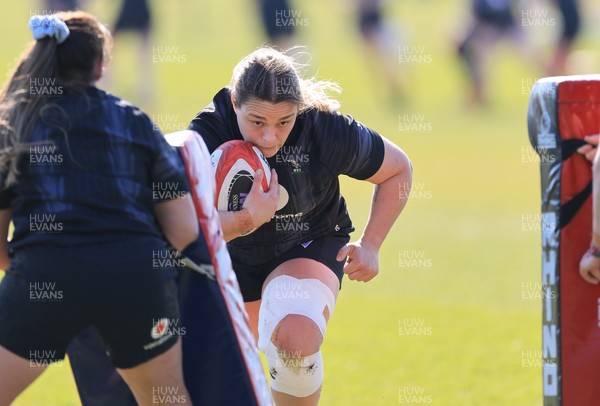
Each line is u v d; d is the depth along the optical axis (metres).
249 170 14.74
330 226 16.12
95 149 12.16
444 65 80.88
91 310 12.03
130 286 12.05
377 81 69.62
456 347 23.14
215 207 14.80
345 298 28.02
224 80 69.94
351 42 88.88
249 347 13.58
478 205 39.91
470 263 31.44
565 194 14.60
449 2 115.56
